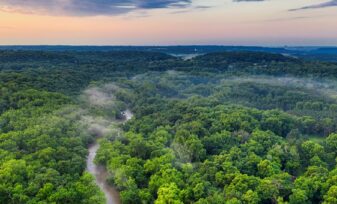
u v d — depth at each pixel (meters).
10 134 122.94
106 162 119.81
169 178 102.69
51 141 121.19
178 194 96.50
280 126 167.00
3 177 93.75
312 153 132.88
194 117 167.12
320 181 106.69
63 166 106.38
